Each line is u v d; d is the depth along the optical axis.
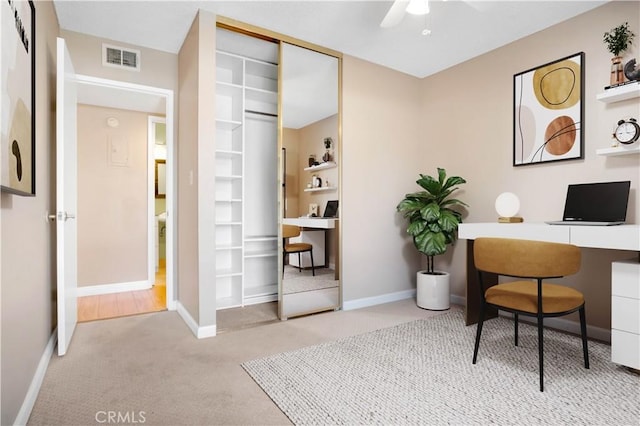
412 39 3.12
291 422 1.57
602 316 2.60
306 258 3.22
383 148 3.70
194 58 2.75
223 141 3.62
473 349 2.39
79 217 3.92
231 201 3.42
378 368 2.10
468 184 3.53
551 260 1.81
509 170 3.18
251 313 3.23
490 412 1.64
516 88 3.12
